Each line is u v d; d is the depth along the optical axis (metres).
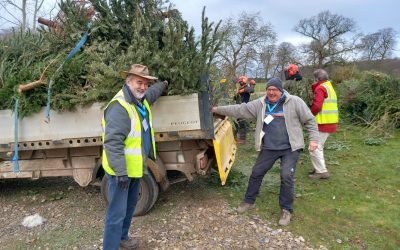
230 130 5.59
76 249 3.78
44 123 4.36
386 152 7.33
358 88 10.59
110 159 3.03
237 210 4.53
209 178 5.71
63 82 4.29
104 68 3.97
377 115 9.52
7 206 4.98
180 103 4.09
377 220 4.35
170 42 4.07
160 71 3.99
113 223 3.27
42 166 4.75
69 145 4.34
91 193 5.32
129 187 3.44
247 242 3.83
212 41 4.25
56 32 4.80
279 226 4.19
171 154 4.49
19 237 4.08
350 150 7.61
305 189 5.34
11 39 5.33
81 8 4.69
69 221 4.44
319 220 4.35
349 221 4.34
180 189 5.32
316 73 5.83
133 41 4.14
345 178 5.82
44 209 4.83
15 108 4.30
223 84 5.08
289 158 4.22
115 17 4.55
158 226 4.19
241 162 6.79
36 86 4.29
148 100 3.60
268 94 4.21
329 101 5.61
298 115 4.20
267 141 4.29
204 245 3.78
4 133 4.48
